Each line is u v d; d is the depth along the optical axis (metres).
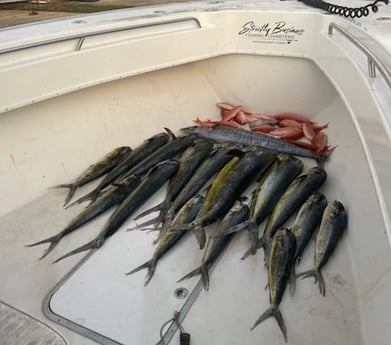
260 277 1.63
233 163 2.16
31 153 2.03
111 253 1.74
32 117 2.03
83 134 2.23
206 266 1.67
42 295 1.54
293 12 2.50
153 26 2.33
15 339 1.29
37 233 1.83
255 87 2.77
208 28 2.54
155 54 2.32
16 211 1.93
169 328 1.42
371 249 1.38
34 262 1.68
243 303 1.52
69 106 2.17
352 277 1.56
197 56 2.54
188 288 1.58
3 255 1.71
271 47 2.60
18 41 1.87
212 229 1.87
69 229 1.85
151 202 2.04
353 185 1.79
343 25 2.13
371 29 2.15
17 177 1.97
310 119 2.65
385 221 1.19
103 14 2.52
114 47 2.12
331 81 2.08
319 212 1.84
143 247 1.77
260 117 2.76
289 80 2.65
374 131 1.41
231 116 2.77
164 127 2.59
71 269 1.66
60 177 2.12
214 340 1.38
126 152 2.34
